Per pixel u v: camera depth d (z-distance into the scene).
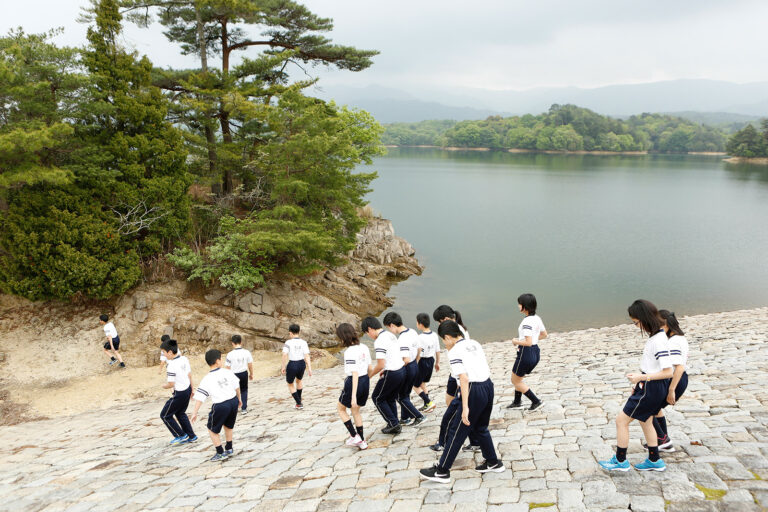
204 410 10.73
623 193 70.12
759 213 52.25
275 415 9.29
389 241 30.17
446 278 27.64
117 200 15.81
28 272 14.70
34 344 14.33
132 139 15.98
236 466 6.60
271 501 5.29
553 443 5.84
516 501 4.53
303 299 18.83
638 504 4.16
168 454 7.54
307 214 19.33
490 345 16.80
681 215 51.06
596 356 11.87
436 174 97.81
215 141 21.23
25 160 13.52
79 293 15.53
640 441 5.48
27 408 11.67
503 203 59.31
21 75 13.30
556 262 31.58
